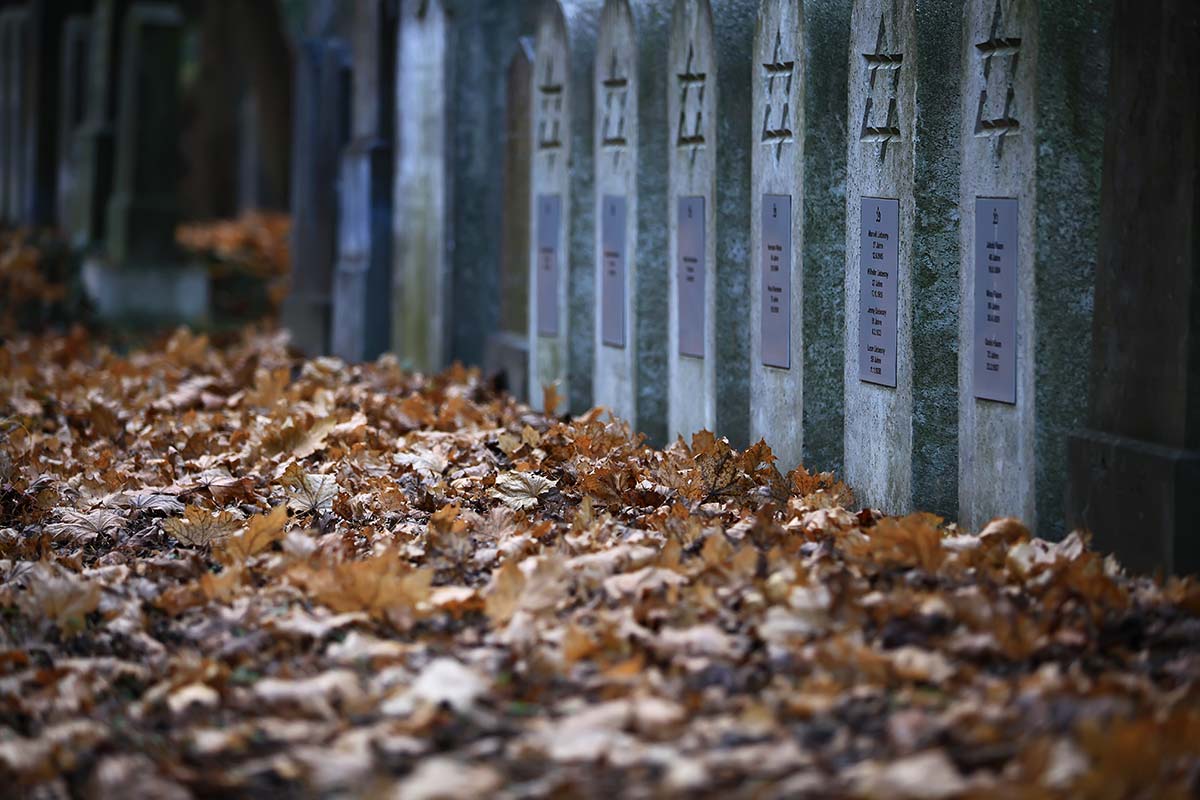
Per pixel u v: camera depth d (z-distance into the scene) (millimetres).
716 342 10820
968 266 8484
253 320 26391
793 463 9953
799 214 9727
